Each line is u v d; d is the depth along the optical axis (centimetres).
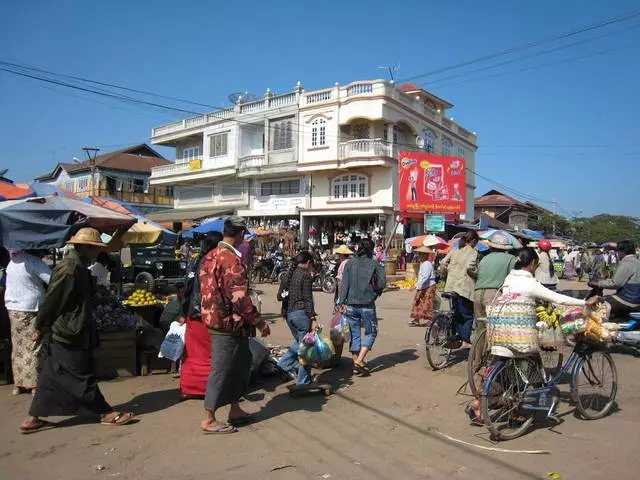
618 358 806
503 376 479
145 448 439
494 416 480
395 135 2898
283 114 3045
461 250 737
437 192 2664
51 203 665
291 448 443
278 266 2211
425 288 1138
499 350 463
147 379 668
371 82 2720
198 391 576
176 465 405
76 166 4897
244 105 3281
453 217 2833
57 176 5194
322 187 2945
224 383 474
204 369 575
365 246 711
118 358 673
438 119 3284
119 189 4559
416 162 2620
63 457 419
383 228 2730
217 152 3450
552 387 505
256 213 3162
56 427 488
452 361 785
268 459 419
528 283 466
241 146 3319
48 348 470
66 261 459
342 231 2877
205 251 622
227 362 474
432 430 490
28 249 585
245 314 464
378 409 554
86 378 475
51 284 453
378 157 2669
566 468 403
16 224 585
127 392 606
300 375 612
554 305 514
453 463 413
